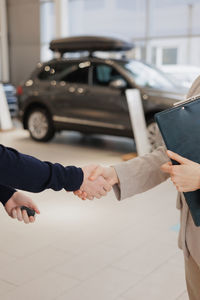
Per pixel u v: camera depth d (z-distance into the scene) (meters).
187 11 9.23
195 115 1.14
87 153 6.71
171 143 1.10
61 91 7.21
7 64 12.47
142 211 3.86
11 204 1.37
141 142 5.99
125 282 2.51
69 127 7.25
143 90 6.43
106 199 4.21
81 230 3.36
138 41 10.07
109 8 10.40
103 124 6.76
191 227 1.22
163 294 2.38
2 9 12.16
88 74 7.01
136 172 1.34
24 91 7.70
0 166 1.09
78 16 10.95
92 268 2.69
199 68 8.77
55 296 2.35
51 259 2.81
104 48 7.14
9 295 2.35
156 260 2.81
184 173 1.09
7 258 2.83
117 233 3.30
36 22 11.75
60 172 1.19
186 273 1.32
